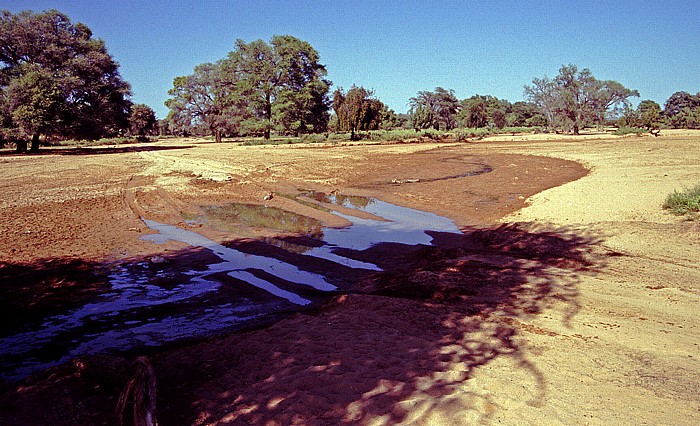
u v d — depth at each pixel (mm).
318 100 70125
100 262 10008
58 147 61469
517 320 6297
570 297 7074
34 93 42625
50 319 7125
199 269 9531
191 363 5359
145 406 3908
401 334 5898
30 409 4211
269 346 5707
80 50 51281
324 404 4238
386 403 4203
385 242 11484
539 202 15062
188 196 18719
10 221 13984
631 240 9906
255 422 4016
